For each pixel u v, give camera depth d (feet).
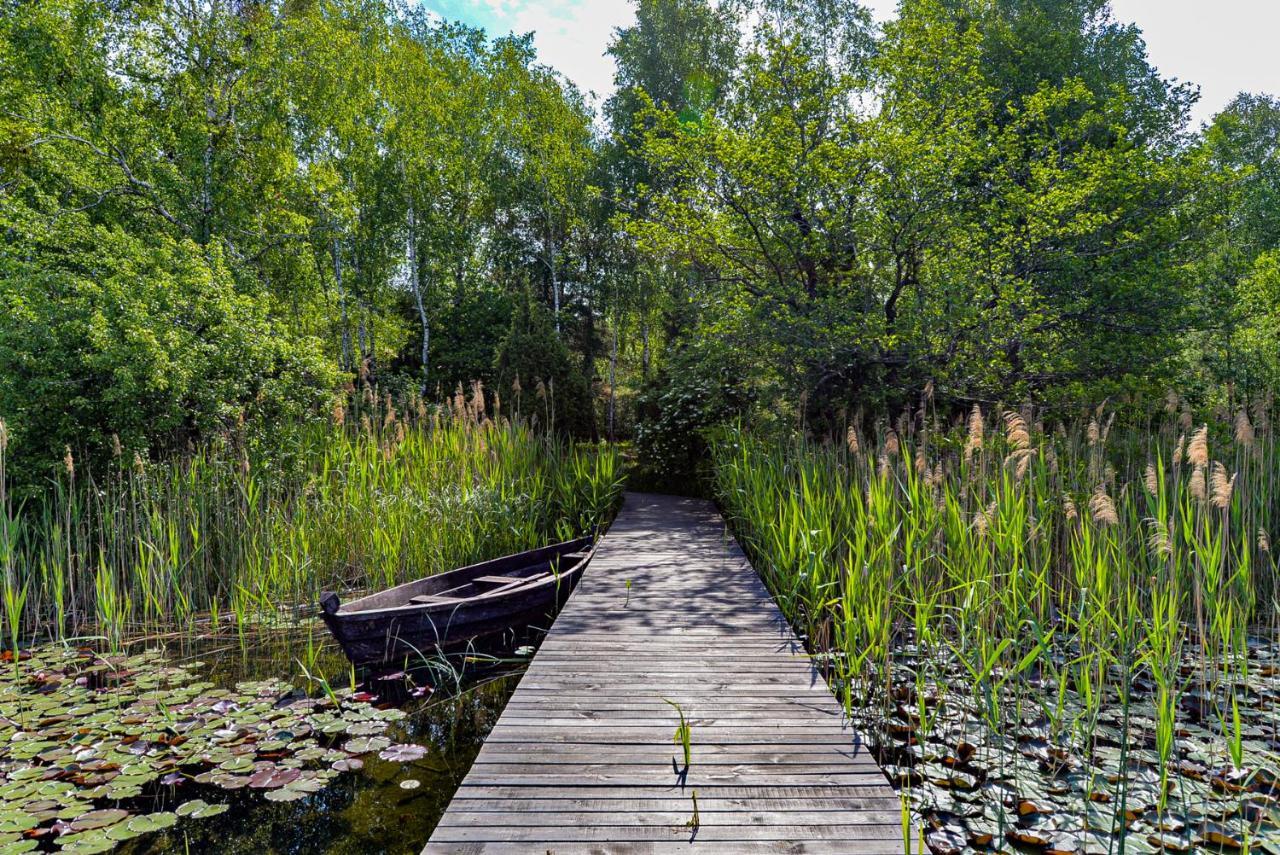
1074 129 43.86
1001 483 18.20
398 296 80.64
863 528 16.49
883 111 37.09
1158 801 9.82
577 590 21.53
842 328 32.42
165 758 12.19
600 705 12.76
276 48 49.55
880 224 34.24
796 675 14.34
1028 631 14.48
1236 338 45.78
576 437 56.85
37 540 21.86
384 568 22.85
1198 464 12.12
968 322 31.63
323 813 10.88
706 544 29.40
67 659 17.24
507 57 73.97
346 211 55.88
